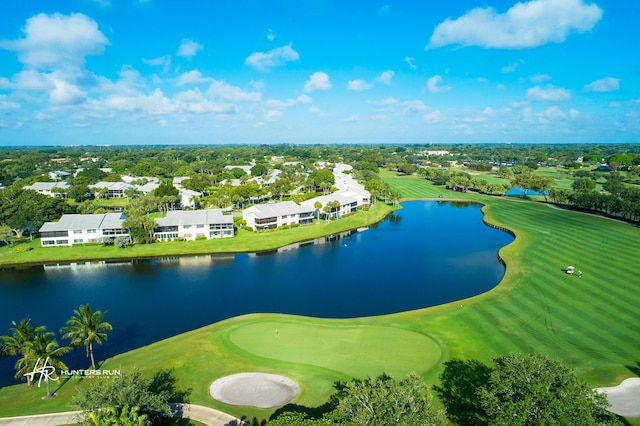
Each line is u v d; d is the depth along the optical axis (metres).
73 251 118.69
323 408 46.88
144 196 170.00
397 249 125.81
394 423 34.28
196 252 119.38
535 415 34.81
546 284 87.19
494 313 73.38
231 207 186.88
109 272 104.75
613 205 159.50
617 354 58.09
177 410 46.94
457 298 85.62
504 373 38.72
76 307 82.75
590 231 135.38
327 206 160.62
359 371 54.59
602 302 76.75
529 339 63.22
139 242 126.81
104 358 62.97
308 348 61.28
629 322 68.19
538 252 112.31
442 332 66.19
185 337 65.75
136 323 75.31
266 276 100.88
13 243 126.12
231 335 65.81
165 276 101.25
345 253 121.75
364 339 64.12
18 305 84.06
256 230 143.50
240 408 47.25
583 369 54.19
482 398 40.84
